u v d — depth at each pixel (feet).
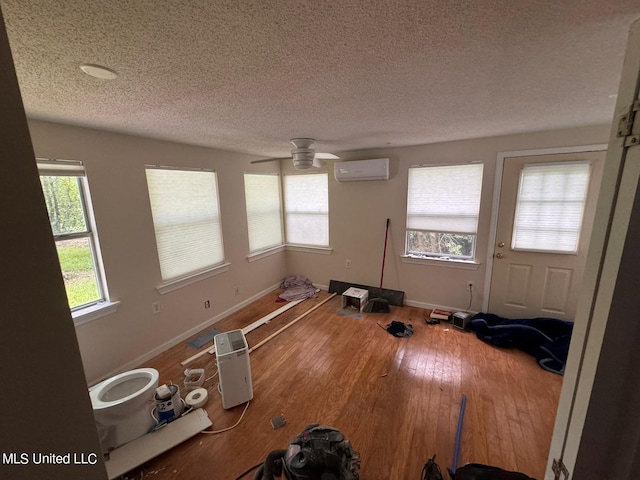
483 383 7.04
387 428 5.74
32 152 1.39
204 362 8.30
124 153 7.49
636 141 1.76
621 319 1.85
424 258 11.11
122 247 7.61
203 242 10.12
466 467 4.49
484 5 2.52
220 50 3.22
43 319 1.49
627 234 1.80
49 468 1.56
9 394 1.38
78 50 3.09
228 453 5.34
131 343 7.98
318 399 6.63
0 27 1.27
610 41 3.14
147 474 4.97
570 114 6.32
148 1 2.31
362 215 12.21
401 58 3.54
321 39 3.05
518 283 9.62
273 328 10.22
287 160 13.62
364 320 10.70
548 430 5.64
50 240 1.49
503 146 9.00
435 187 10.47
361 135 8.25
